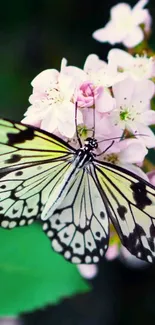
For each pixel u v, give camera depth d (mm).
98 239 488
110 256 586
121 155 510
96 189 487
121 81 514
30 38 920
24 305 555
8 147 467
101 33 628
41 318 797
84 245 490
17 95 883
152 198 472
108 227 486
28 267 564
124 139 508
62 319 804
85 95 495
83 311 812
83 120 498
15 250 567
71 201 490
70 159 476
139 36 613
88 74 511
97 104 495
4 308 554
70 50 919
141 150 508
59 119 492
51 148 472
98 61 526
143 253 479
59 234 491
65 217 491
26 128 462
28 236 570
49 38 922
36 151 471
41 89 504
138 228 480
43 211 472
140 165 531
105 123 498
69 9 923
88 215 490
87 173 486
